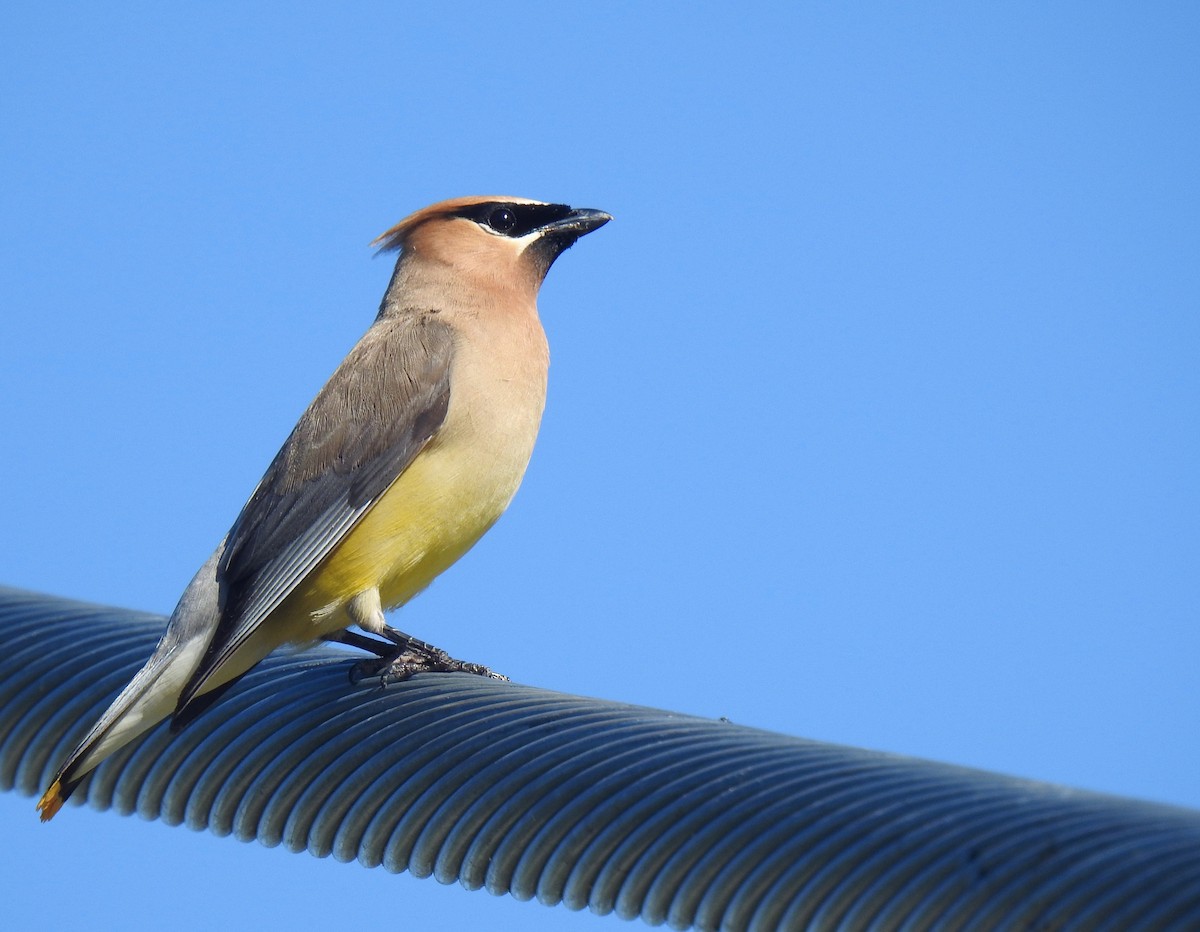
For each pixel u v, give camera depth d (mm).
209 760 9297
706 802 7762
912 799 7449
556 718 8789
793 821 7477
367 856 8547
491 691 9406
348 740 9062
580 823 7957
